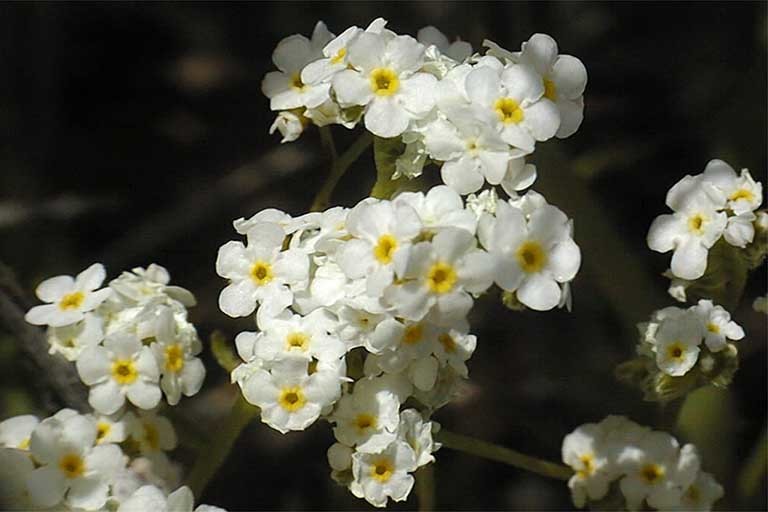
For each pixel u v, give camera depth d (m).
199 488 0.17
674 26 0.29
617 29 0.29
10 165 0.26
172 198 0.29
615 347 0.25
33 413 0.21
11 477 0.16
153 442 0.17
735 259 0.17
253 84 0.30
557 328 0.25
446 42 0.18
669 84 0.28
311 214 0.16
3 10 0.26
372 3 0.29
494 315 0.26
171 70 0.31
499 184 0.16
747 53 0.27
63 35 0.30
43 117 0.27
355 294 0.16
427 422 0.16
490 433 0.25
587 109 0.28
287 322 0.16
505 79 0.16
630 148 0.27
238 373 0.16
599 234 0.22
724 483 0.21
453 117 0.16
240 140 0.30
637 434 0.18
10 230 0.24
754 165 0.24
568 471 0.18
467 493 0.25
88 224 0.28
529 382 0.25
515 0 0.23
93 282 0.17
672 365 0.17
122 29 0.31
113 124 0.30
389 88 0.16
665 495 0.18
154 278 0.18
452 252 0.15
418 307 0.15
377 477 0.16
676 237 0.17
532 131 0.16
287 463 0.25
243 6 0.31
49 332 0.17
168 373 0.17
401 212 0.15
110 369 0.17
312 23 0.30
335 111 0.17
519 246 0.16
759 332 0.25
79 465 0.16
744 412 0.24
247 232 0.16
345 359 0.16
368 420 0.16
